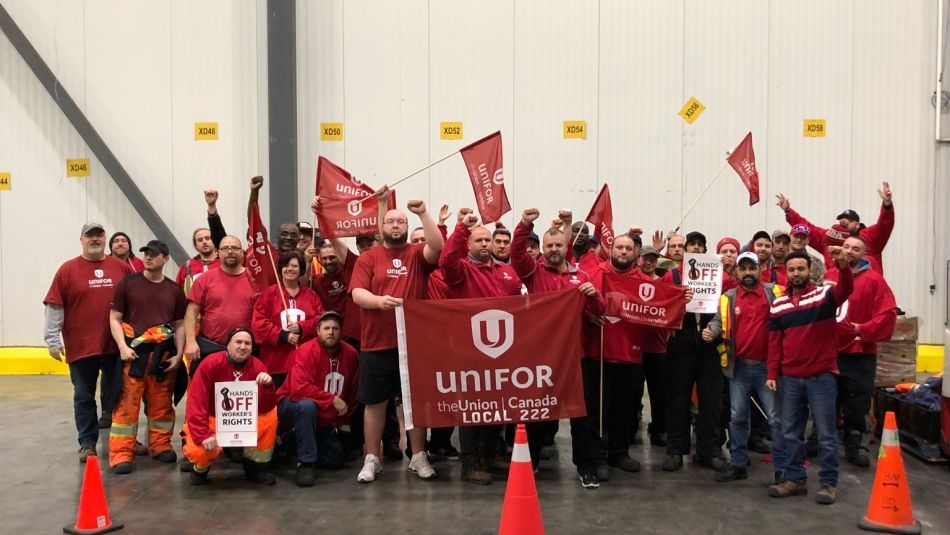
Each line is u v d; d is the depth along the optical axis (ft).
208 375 21.06
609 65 38.19
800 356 19.51
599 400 21.30
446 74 38.47
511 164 38.58
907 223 37.83
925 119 37.55
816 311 19.31
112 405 22.74
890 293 21.89
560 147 38.45
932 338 37.96
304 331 22.86
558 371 20.17
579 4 38.17
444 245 20.99
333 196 25.38
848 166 37.81
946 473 22.22
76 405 23.44
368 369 21.27
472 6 38.32
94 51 38.75
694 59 38.01
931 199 37.65
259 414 21.25
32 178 39.32
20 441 25.94
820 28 37.63
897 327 26.76
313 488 20.95
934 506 19.48
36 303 39.58
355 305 23.94
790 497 19.98
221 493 20.58
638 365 22.07
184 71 38.78
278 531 17.80
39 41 38.73
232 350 20.93
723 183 38.14
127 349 22.41
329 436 22.71
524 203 38.63
